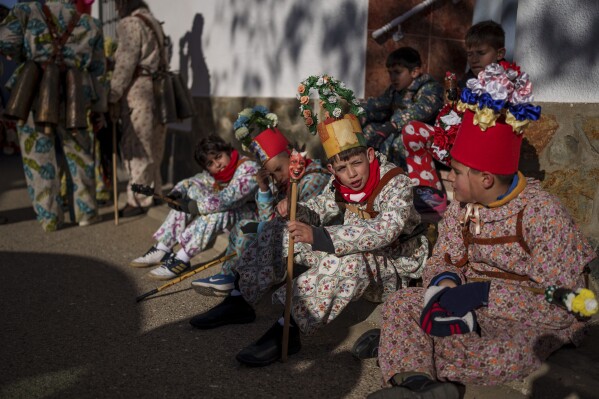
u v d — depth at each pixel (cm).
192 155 699
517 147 239
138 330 329
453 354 241
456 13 514
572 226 237
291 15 525
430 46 506
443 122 283
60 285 404
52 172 544
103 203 662
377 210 295
